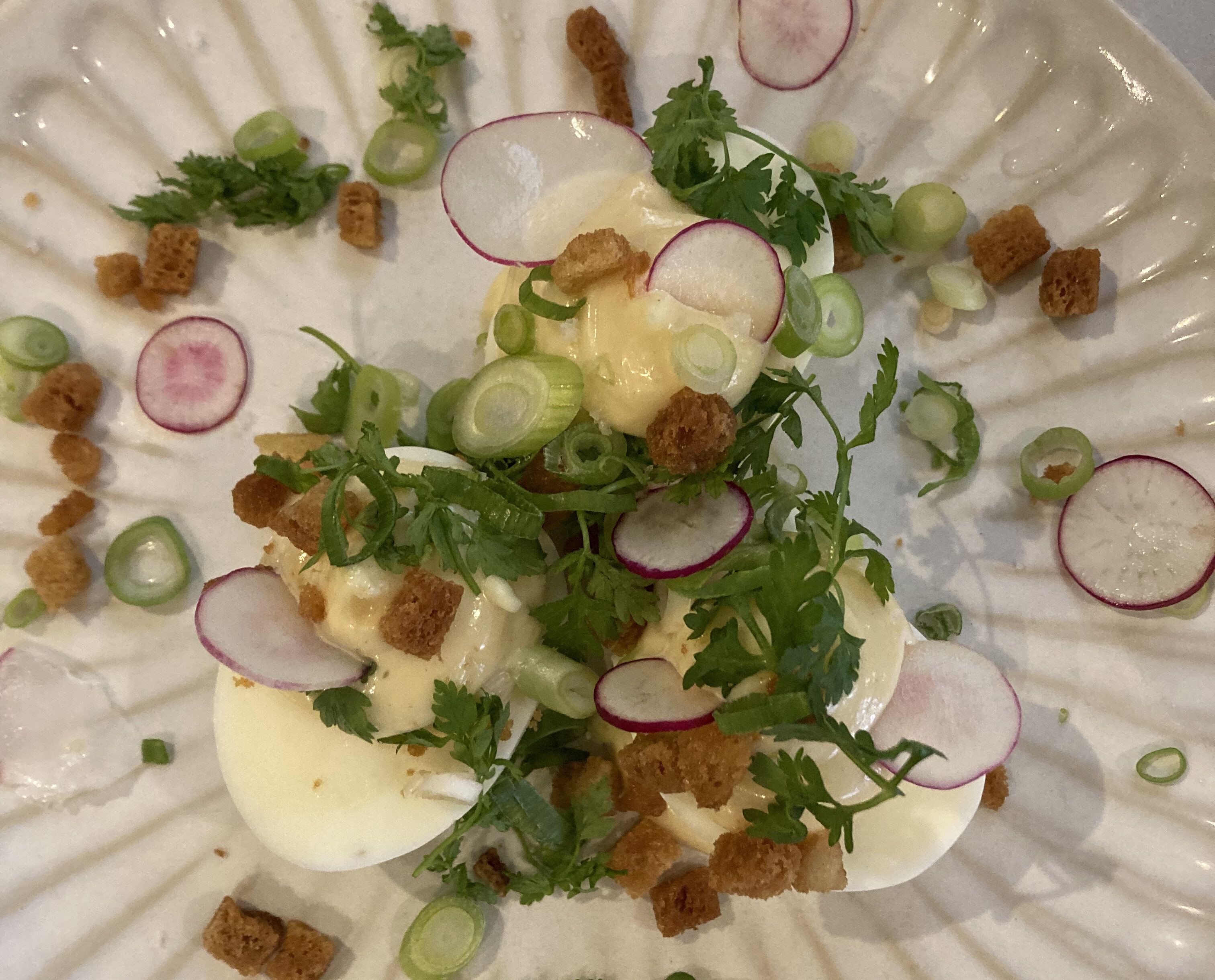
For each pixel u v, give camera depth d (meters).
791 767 0.11
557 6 0.15
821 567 0.13
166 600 0.15
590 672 0.13
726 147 0.14
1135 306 0.15
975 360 0.15
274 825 0.13
